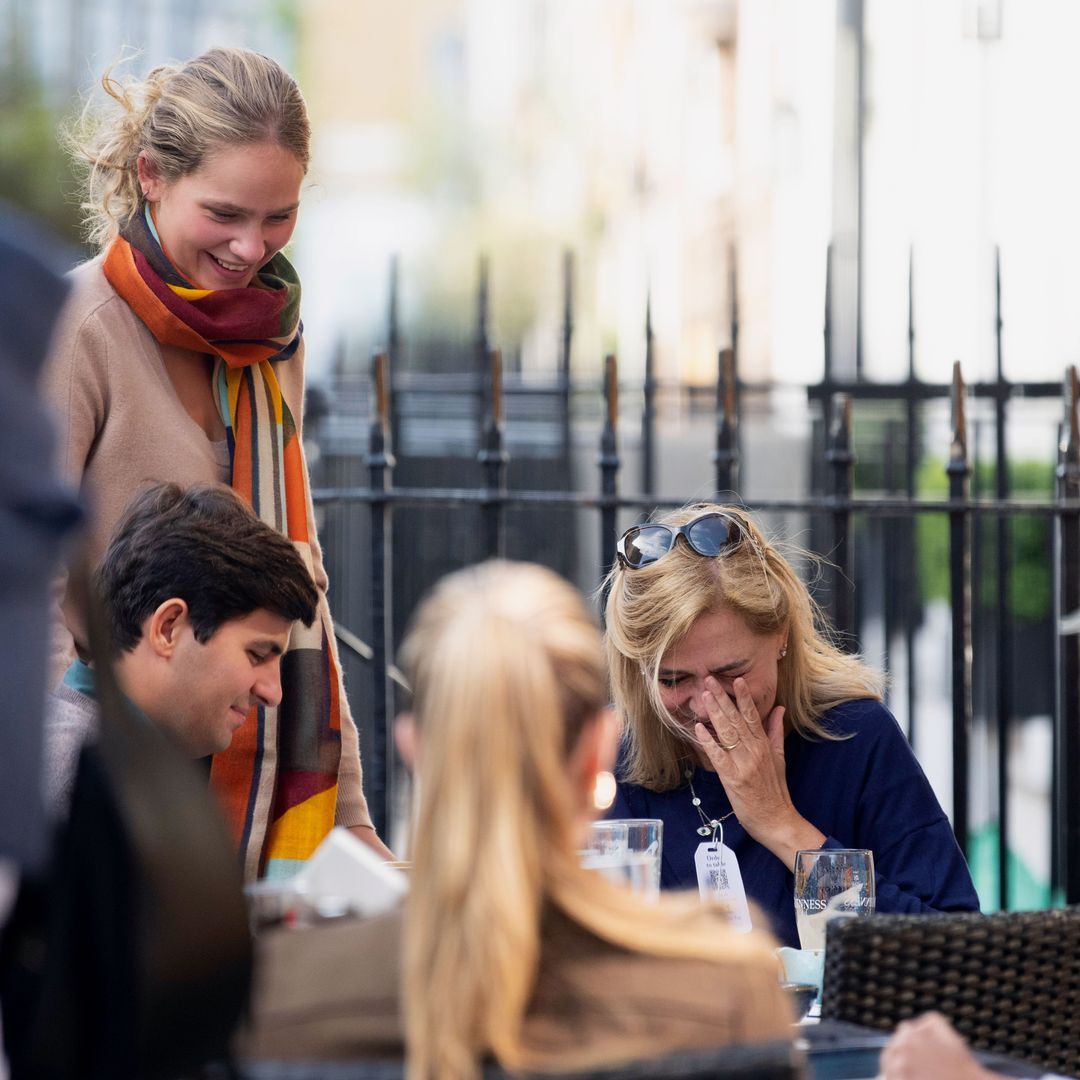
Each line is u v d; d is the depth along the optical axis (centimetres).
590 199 6238
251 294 1070
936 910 1020
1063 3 2520
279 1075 519
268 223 1066
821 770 1079
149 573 888
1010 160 2539
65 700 866
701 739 1042
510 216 6575
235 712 912
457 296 6322
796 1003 780
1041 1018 774
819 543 2167
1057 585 1582
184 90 1042
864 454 2370
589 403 2581
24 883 495
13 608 439
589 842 838
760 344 3809
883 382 1850
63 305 473
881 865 1056
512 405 2438
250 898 618
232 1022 503
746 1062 503
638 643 1052
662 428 2583
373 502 1453
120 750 495
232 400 1109
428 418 2372
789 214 3578
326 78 11069
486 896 500
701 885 1020
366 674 2138
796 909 882
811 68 3412
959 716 1438
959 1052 614
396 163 8725
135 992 482
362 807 1144
